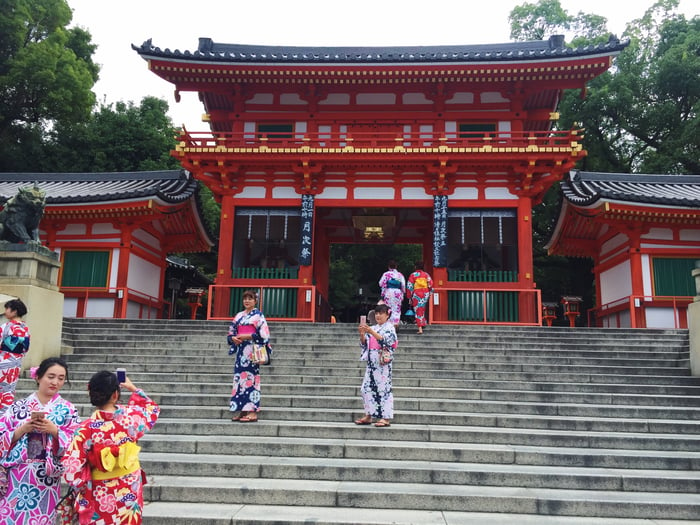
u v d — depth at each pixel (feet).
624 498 19.51
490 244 57.06
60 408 14.02
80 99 107.96
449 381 33.12
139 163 116.47
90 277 62.95
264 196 59.26
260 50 67.82
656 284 58.44
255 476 21.57
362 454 23.35
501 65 55.93
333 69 57.31
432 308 53.42
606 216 57.67
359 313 130.11
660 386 32.01
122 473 12.62
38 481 13.35
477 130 61.57
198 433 26.00
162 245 74.95
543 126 68.28
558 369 35.35
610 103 98.37
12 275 34.45
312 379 33.24
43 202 36.04
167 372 35.35
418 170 58.29
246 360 26.78
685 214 56.18
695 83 96.68
